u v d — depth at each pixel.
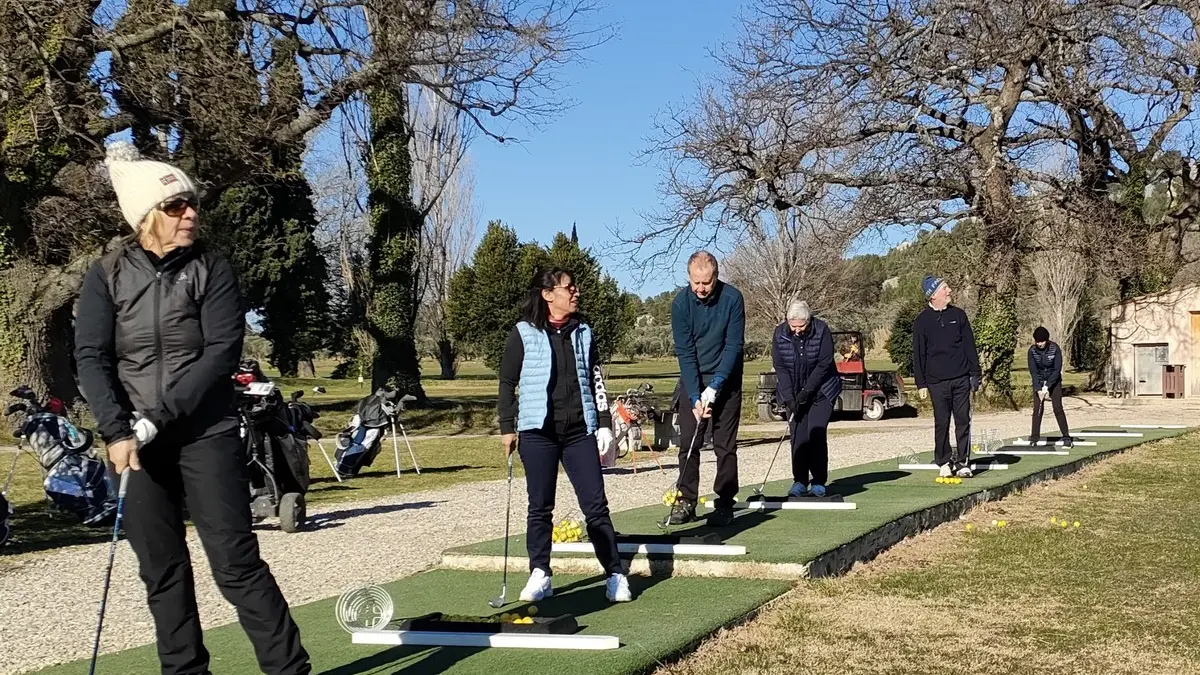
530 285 6.22
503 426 6.19
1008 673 5.09
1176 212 33.31
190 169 20.44
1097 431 20.38
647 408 16.52
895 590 6.83
